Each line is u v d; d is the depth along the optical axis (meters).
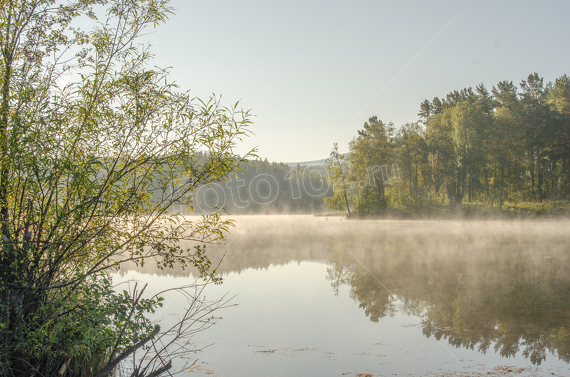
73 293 4.11
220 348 6.03
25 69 3.93
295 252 19.14
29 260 3.76
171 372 5.09
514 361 5.60
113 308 4.25
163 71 4.20
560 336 6.69
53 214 3.84
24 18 3.89
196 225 4.38
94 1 4.08
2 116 3.57
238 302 9.03
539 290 10.27
